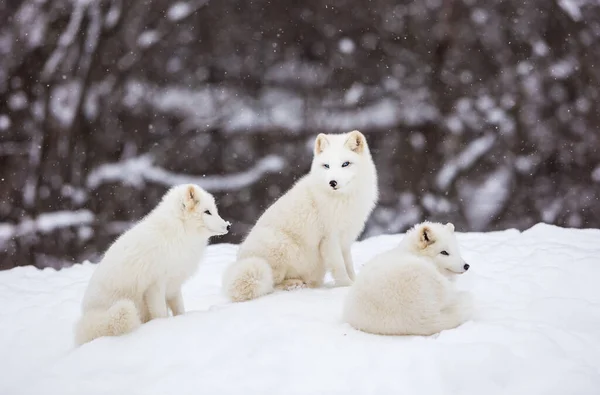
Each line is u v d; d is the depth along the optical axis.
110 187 17.62
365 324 4.71
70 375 4.51
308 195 6.68
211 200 5.82
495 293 5.75
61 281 8.55
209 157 18.02
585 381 3.79
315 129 18.30
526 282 6.03
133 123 17.91
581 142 18.16
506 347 4.13
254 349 4.55
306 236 6.65
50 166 17.66
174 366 4.46
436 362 4.04
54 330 6.16
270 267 6.48
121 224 17.52
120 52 17.98
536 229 8.85
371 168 6.88
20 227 17.33
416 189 18.31
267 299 5.88
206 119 18.06
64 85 17.81
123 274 5.48
